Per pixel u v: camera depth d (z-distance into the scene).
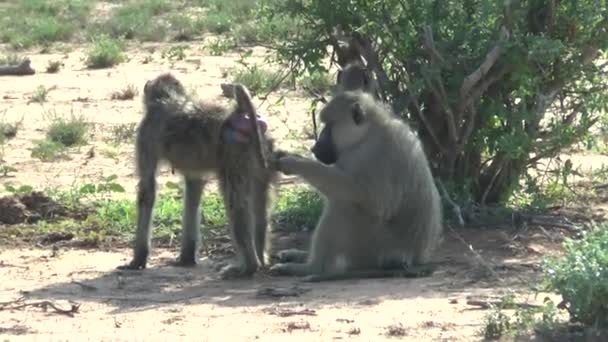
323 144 12.42
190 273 12.77
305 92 24.17
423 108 15.34
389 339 9.63
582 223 15.02
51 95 27.20
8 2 51.88
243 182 12.34
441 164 15.36
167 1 49.19
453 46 14.80
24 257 13.55
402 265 12.56
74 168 19.28
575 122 17.20
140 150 12.83
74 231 14.71
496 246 13.83
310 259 12.53
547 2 14.91
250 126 12.19
